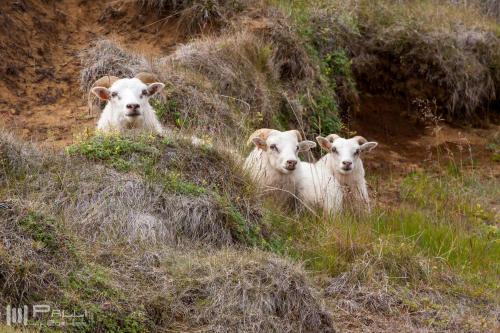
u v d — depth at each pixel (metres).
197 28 18.64
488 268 13.00
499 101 22.27
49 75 16.56
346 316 10.84
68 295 8.91
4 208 9.51
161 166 11.78
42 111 15.60
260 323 9.55
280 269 10.20
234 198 11.88
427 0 24.06
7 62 16.30
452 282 12.12
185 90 15.85
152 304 9.35
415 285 11.79
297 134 14.02
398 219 14.01
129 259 10.00
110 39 17.86
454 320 11.09
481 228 14.86
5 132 11.61
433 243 13.28
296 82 18.17
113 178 11.19
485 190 17.67
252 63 17.53
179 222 11.02
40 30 17.42
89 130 12.92
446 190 17.05
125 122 13.24
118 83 13.38
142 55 16.84
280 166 13.55
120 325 8.95
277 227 12.32
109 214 10.70
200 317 9.47
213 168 12.14
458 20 22.80
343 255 12.01
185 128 15.02
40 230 9.41
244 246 11.21
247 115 16.27
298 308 9.95
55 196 10.76
